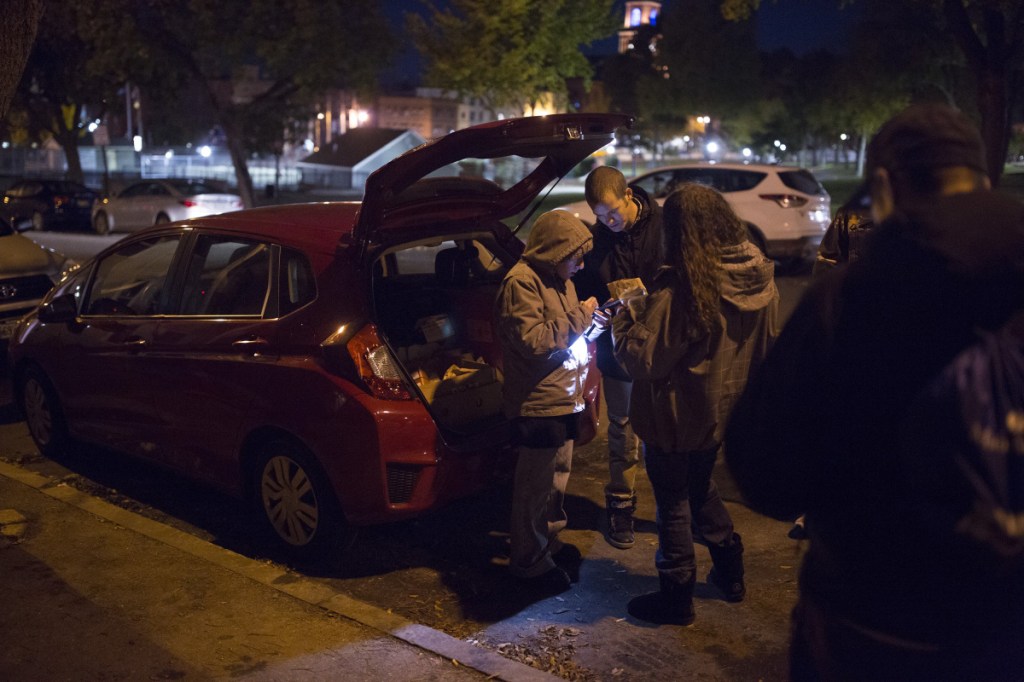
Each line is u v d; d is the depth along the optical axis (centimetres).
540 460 404
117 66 2228
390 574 447
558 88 2422
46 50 3039
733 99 5059
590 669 356
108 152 6331
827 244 452
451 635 385
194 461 496
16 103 3378
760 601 408
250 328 455
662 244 344
